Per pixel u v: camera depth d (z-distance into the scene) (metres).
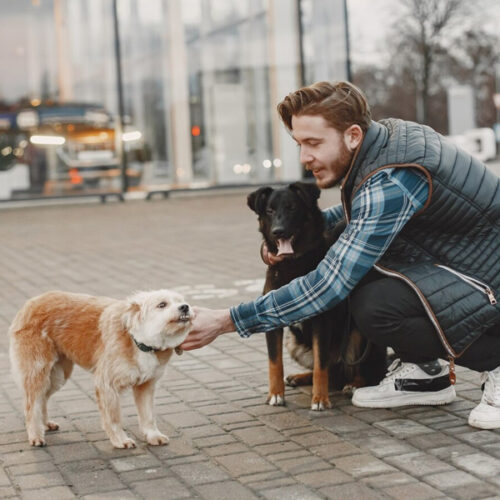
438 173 3.66
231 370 5.09
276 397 4.32
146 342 3.48
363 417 4.06
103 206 18.14
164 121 19.47
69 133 18.94
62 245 11.83
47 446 3.75
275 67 19.31
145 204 18.11
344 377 4.58
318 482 3.20
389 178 3.64
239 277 8.60
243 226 13.16
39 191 18.92
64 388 4.75
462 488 3.08
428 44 32.41
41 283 8.79
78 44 18.80
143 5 19.08
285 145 19.61
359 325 3.96
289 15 19.14
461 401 4.26
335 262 3.69
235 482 3.25
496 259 3.77
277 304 3.73
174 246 11.20
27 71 18.64
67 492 3.19
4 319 6.99
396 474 3.26
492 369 3.86
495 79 36.97
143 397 3.74
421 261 3.85
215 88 19.55
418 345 3.86
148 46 19.23
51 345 3.75
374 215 3.63
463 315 3.69
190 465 3.46
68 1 18.59
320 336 4.21
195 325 3.67
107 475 3.37
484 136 29.61
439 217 3.74
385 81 38.38
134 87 19.22
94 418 4.18
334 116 3.72
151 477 3.33
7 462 3.55
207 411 4.25
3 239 12.87
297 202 4.26
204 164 19.73
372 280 4.02
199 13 19.33
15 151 18.75
